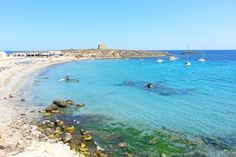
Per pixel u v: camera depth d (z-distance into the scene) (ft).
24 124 96.73
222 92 170.81
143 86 198.59
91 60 558.56
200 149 77.56
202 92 171.73
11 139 76.33
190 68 369.09
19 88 178.29
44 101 142.00
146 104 136.87
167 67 389.80
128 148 77.51
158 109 126.11
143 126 99.40
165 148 78.02
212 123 102.89
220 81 225.35
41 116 111.65
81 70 333.42
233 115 114.11
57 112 118.11
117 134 90.07
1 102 134.21
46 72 297.33
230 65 417.90
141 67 389.39
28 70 295.89
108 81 227.40
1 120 100.63
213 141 84.02
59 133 87.81
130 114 116.67
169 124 101.81
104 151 74.79
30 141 75.51
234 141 83.92
